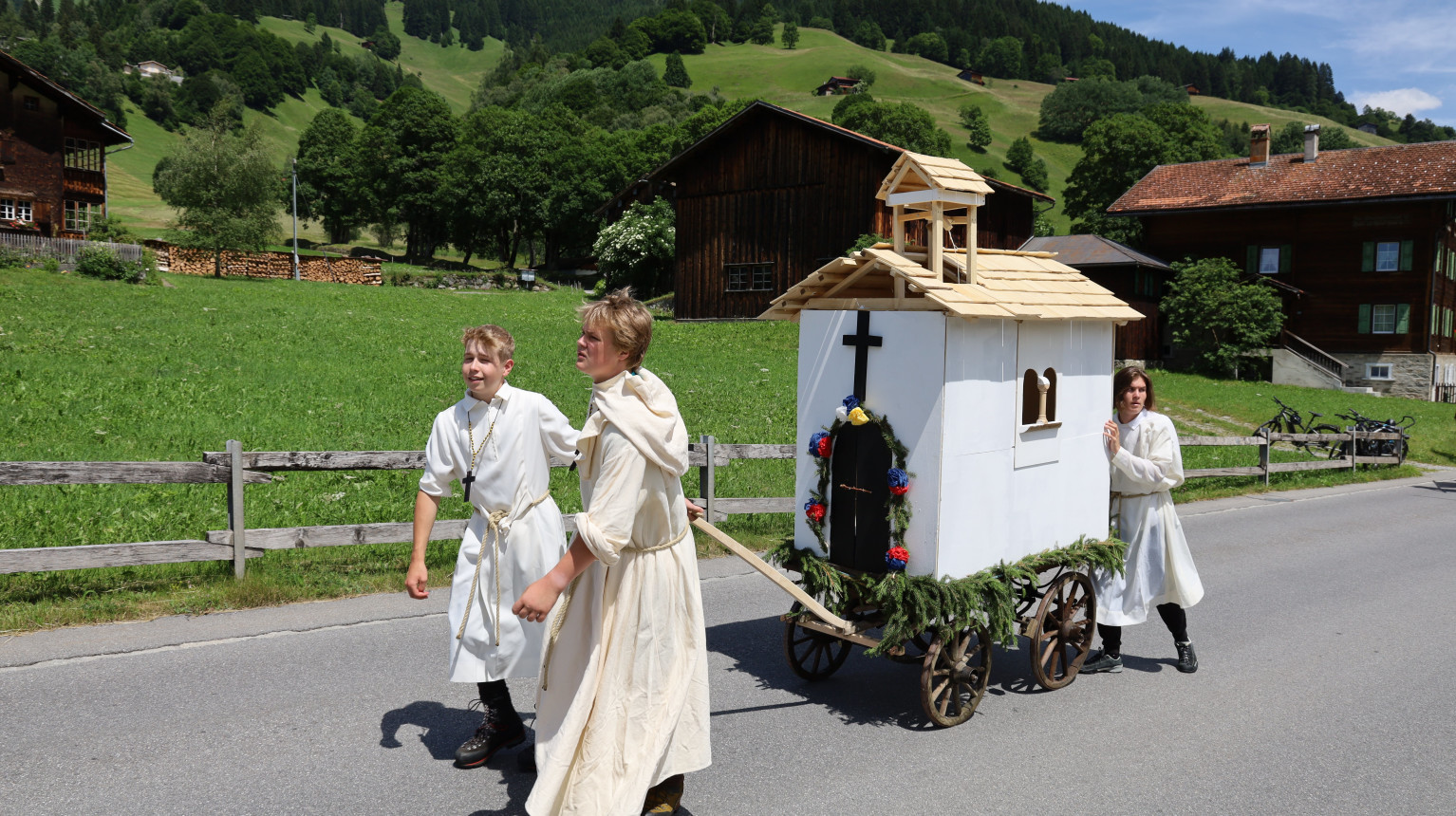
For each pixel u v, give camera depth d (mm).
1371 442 19516
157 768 3771
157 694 4551
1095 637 6398
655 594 3209
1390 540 10422
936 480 4355
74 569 5828
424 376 17703
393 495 9250
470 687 4824
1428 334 36312
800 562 4828
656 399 3186
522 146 76312
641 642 3182
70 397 12953
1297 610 7160
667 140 81188
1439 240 37031
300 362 18125
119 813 3393
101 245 31844
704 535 8734
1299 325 38938
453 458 3795
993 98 174875
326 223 87062
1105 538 5488
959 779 4000
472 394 3795
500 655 3779
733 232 33656
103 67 141375
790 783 3916
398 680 4875
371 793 3648
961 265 4789
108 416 12070
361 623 5812
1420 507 13352
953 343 4352
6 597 5816
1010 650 6035
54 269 30531
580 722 3107
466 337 3762
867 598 4660
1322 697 5191
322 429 12148
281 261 48188
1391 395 36938
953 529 4457
